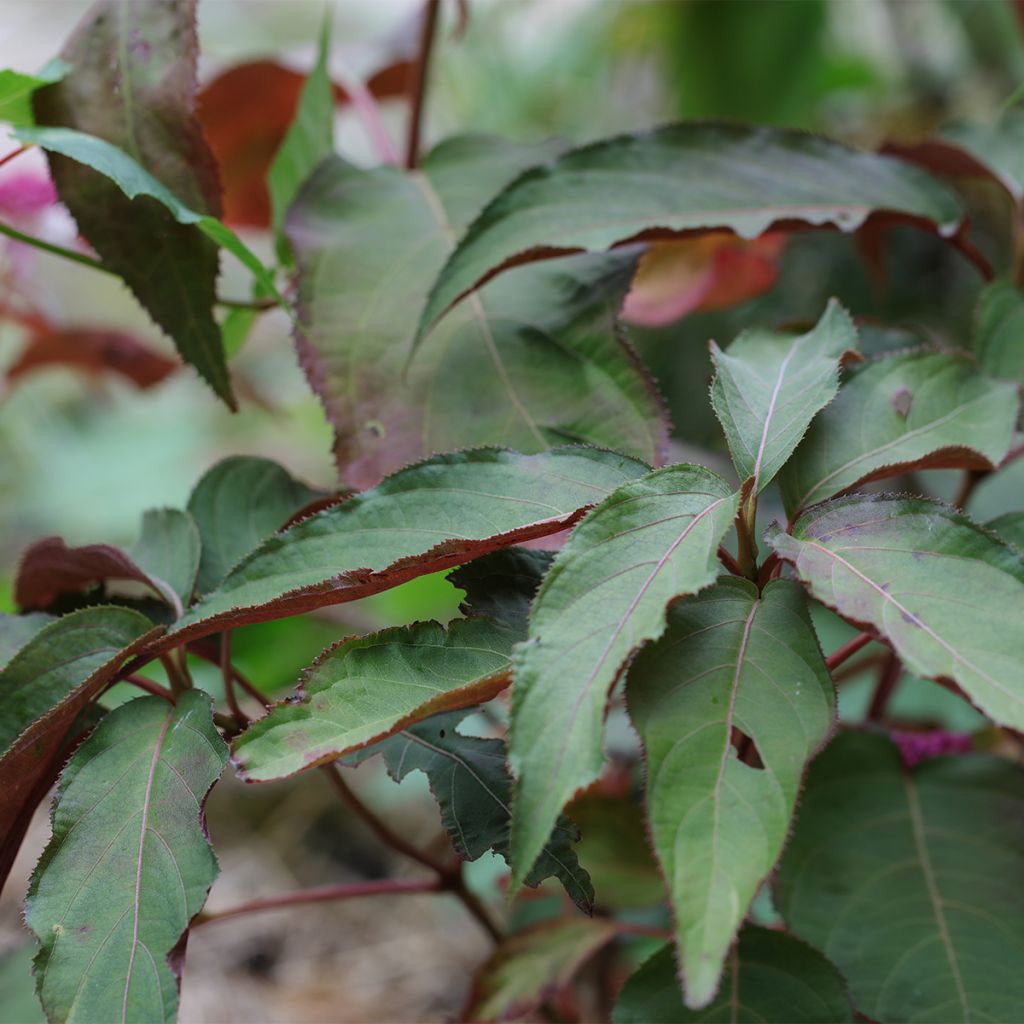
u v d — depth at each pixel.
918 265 1.93
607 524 0.88
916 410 0.95
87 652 0.94
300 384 2.45
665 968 0.93
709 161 1.03
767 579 0.91
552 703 0.85
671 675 0.87
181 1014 1.50
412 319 1.00
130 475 2.55
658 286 1.19
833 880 0.98
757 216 1.01
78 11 2.44
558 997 1.12
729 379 0.93
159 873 0.89
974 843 0.99
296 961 1.66
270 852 1.92
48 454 2.55
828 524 0.89
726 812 0.85
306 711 0.89
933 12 2.39
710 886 0.84
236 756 0.88
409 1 2.65
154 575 0.99
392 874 1.86
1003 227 1.92
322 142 1.08
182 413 2.75
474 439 0.98
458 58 2.51
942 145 1.11
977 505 1.57
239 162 1.24
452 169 1.06
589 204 1.01
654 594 0.87
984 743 1.10
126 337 1.29
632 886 1.07
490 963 1.06
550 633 0.86
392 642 0.90
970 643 0.85
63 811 0.90
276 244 1.07
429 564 0.90
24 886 1.61
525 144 1.07
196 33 1.00
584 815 1.08
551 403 0.98
